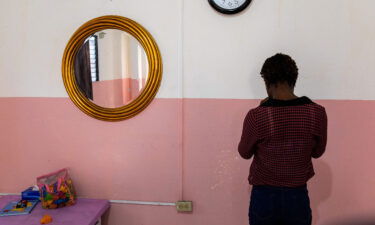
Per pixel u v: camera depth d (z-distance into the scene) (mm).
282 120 1192
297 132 1199
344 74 1618
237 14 1623
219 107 1691
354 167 1676
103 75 1725
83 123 1793
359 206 1695
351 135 1656
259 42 1630
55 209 1646
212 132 1713
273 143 1231
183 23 1663
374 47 1589
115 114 1727
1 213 1573
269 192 1289
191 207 1763
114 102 1729
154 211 1810
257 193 1330
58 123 1812
